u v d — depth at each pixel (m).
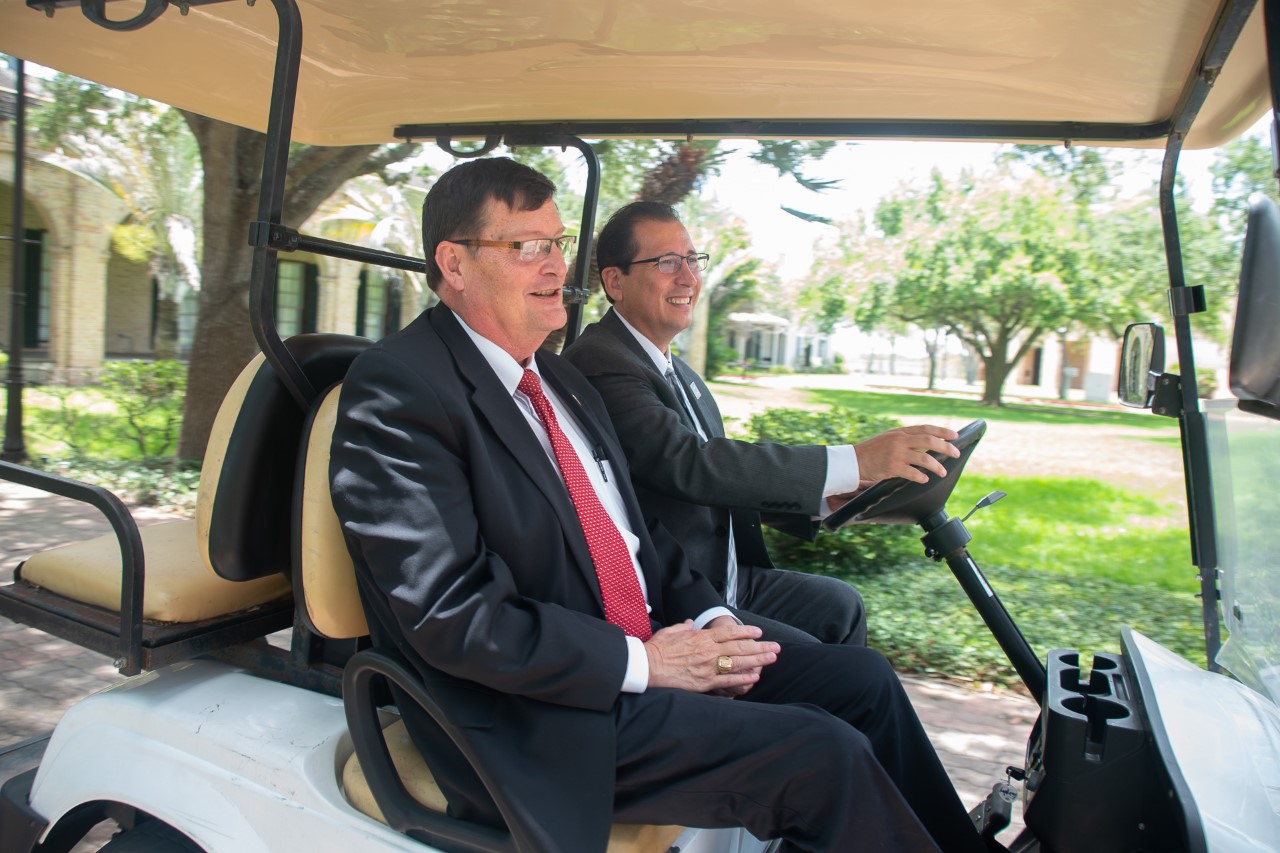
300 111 2.30
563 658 1.44
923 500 1.88
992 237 15.59
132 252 15.27
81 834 1.74
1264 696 1.48
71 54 1.98
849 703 1.74
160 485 7.25
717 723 1.46
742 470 2.00
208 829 1.52
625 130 2.34
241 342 7.60
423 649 1.41
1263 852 1.21
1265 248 1.17
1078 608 4.90
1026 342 17.52
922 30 1.65
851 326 17.05
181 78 2.11
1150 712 1.45
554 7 1.68
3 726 3.16
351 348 1.85
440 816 1.42
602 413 2.00
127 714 1.67
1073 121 2.03
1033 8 1.53
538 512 1.61
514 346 1.75
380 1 1.70
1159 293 14.84
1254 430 1.54
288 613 1.87
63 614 1.74
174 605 1.70
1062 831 1.45
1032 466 10.33
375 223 14.13
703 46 1.82
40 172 14.06
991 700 3.74
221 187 7.18
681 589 1.91
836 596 2.35
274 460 1.66
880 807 1.40
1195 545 1.84
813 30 1.70
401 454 1.48
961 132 2.12
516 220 1.67
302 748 1.55
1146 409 1.90
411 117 2.37
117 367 11.41
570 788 1.40
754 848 1.79
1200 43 1.58
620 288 2.34
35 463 7.93
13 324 7.38
